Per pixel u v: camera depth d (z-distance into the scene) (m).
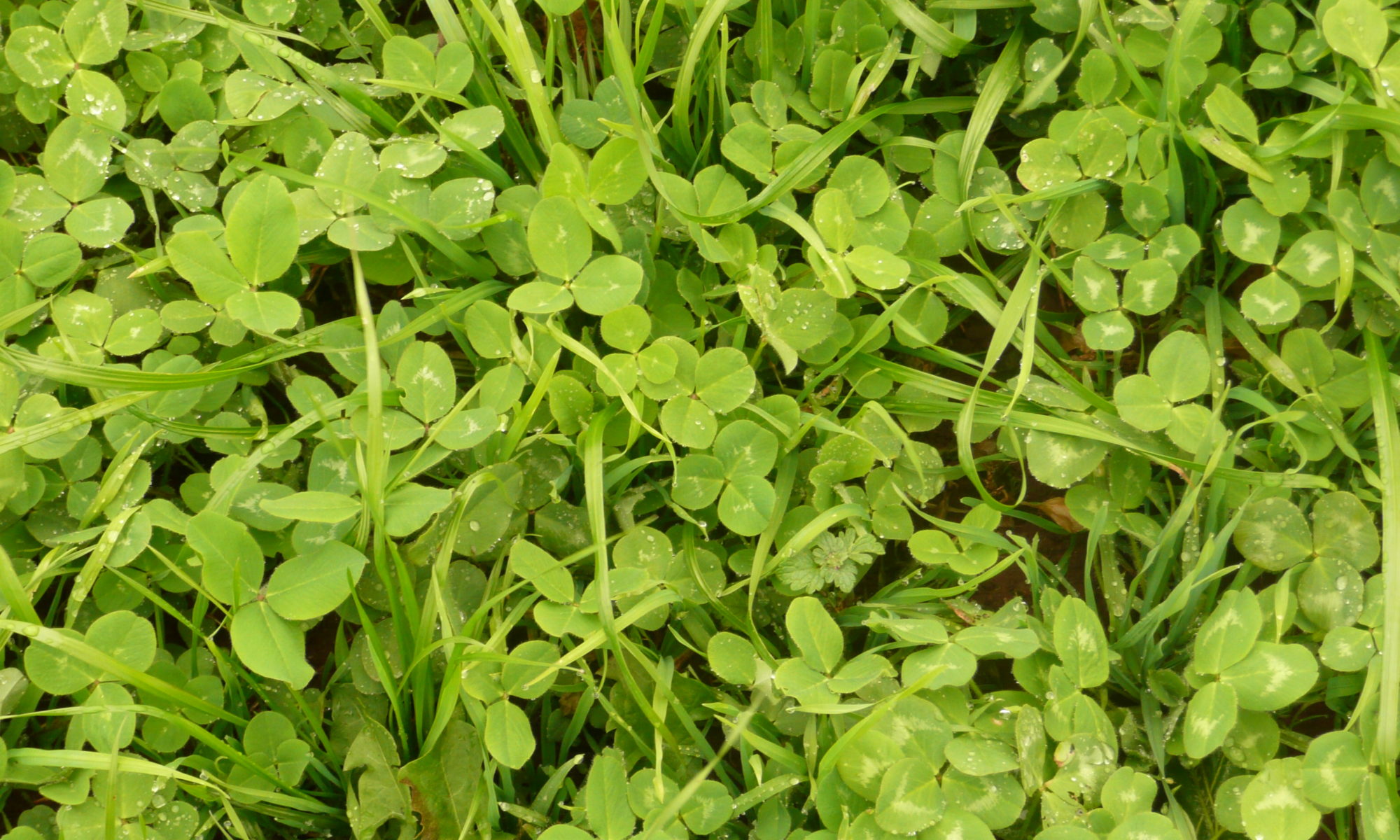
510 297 0.40
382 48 0.45
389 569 0.41
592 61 0.45
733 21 0.45
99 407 0.39
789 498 0.43
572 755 0.42
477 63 0.43
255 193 0.40
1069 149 0.43
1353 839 0.41
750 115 0.43
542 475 0.42
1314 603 0.41
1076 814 0.39
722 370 0.41
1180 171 0.43
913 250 0.43
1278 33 0.43
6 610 0.40
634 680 0.41
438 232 0.41
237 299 0.40
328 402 0.41
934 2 0.44
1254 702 0.39
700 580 0.41
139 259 0.42
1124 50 0.43
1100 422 0.42
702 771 0.38
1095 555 0.44
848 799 0.39
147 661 0.39
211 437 0.41
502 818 0.41
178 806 0.40
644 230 0.43
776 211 0.42
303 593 0.39
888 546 0.44
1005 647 0.40
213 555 0.38
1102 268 0.43
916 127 0.45
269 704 0.41
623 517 0.42
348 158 0.42
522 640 0.43
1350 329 0.43
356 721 0.41
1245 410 0.43
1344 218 0.42
